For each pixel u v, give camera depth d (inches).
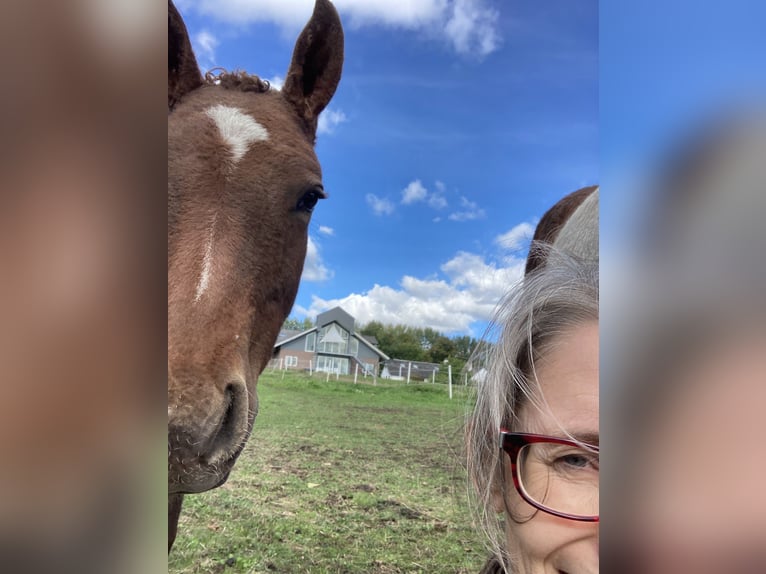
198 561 107.4
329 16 92.6
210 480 65.4
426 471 151.9
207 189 73.7
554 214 103.5
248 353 74.2
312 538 115.6
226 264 71.1
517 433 36.2
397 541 116.1
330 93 94.9
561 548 34.0
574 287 37.0
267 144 79.8
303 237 87.6
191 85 85.8
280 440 168.1
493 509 42.6
